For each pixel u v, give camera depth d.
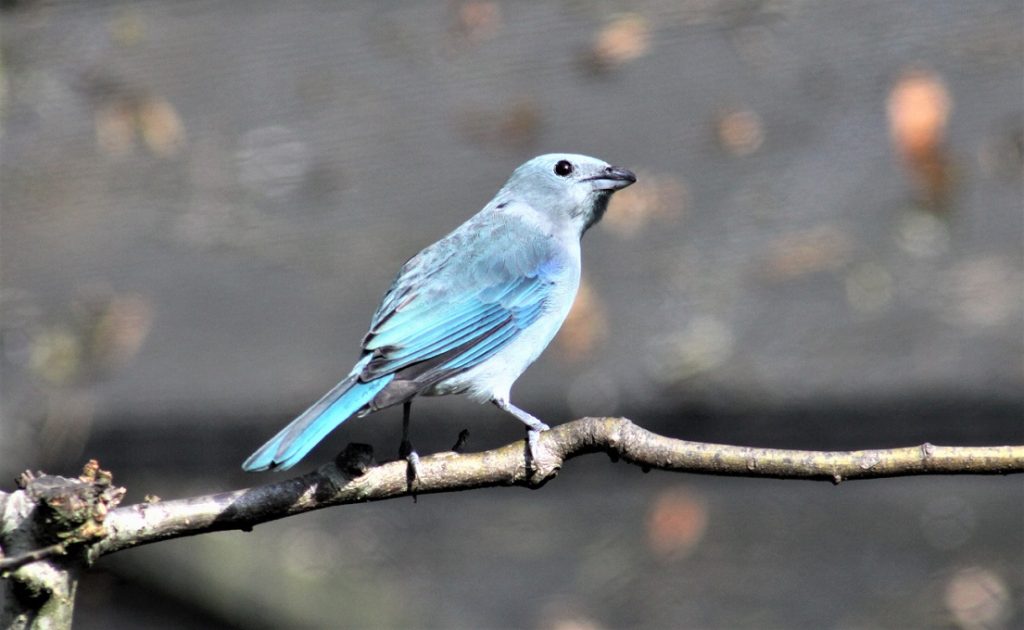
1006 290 14.10
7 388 14.47
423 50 17.34
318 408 8.57
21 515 6.88
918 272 14.62
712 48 16.98
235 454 14.09
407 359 9.52
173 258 15.73
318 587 12.88
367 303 14.98
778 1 17.12
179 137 16.92
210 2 18.06
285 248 15.69
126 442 14.20
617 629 12.15
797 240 15.09
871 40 16.64
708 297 14.73
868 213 15.31
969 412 13.41
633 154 16.16
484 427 13.95
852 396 13.66
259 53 17.47
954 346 13.80
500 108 16.78
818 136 15.99
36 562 6.84
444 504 13.81
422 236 15.62
